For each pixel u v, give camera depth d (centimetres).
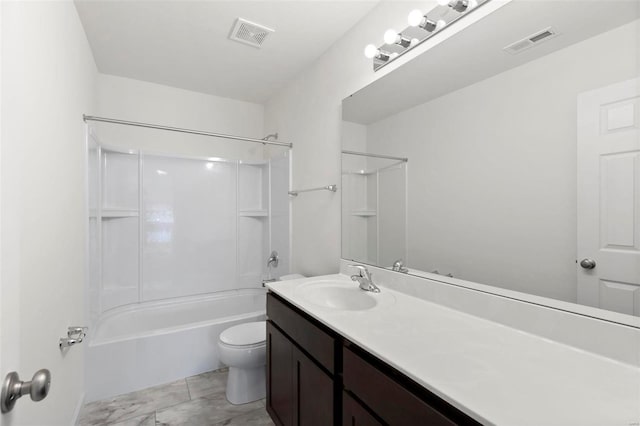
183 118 298
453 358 82
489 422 56
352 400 97
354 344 102
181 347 215
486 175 116
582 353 85
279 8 175
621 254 81
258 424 170
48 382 62
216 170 315
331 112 213
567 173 92
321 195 225
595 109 86
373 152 173
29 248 102
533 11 101
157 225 285
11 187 61
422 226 143
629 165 80
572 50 91
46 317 118
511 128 107
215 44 214
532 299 101
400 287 152
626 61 80
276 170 298
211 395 196
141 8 175
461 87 125
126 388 197
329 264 214
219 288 315
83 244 187
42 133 116
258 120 337
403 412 77
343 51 201
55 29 133
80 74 185
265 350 187
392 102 160
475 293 116
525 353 85
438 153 135
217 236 315
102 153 257
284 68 250
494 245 113
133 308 271
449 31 130
